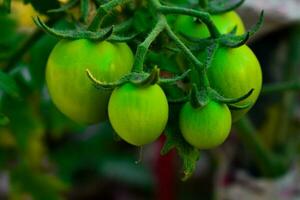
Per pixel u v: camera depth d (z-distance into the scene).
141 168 1.10
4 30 0.71
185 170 0.49
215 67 0.50
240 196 0.86
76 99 0.49
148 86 0.46
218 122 0.48
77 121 0.50
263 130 0.88
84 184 1.10
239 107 0.49
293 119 0.88
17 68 0.68
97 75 0.48
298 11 0.83
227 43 0.49
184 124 0.48
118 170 1.10
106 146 1.04
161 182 0.94
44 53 0.68
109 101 0.47
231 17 0.53
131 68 0.49
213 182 0.94
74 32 0.48
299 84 0.70
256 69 0.50
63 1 0.59
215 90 0.49
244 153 0.88
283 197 0.84
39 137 0.77
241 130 0.75
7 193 1.04
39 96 0.73
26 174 0.79
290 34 0.86
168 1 0.55
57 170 0.97
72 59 0.48
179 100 0.49
